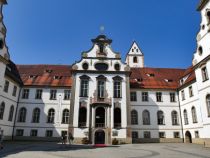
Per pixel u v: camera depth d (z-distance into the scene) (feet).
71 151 73.56
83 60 136.98
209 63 100.58
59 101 146.72
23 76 156.87
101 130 122.62
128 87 132.77
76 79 132.57
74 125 122.62
